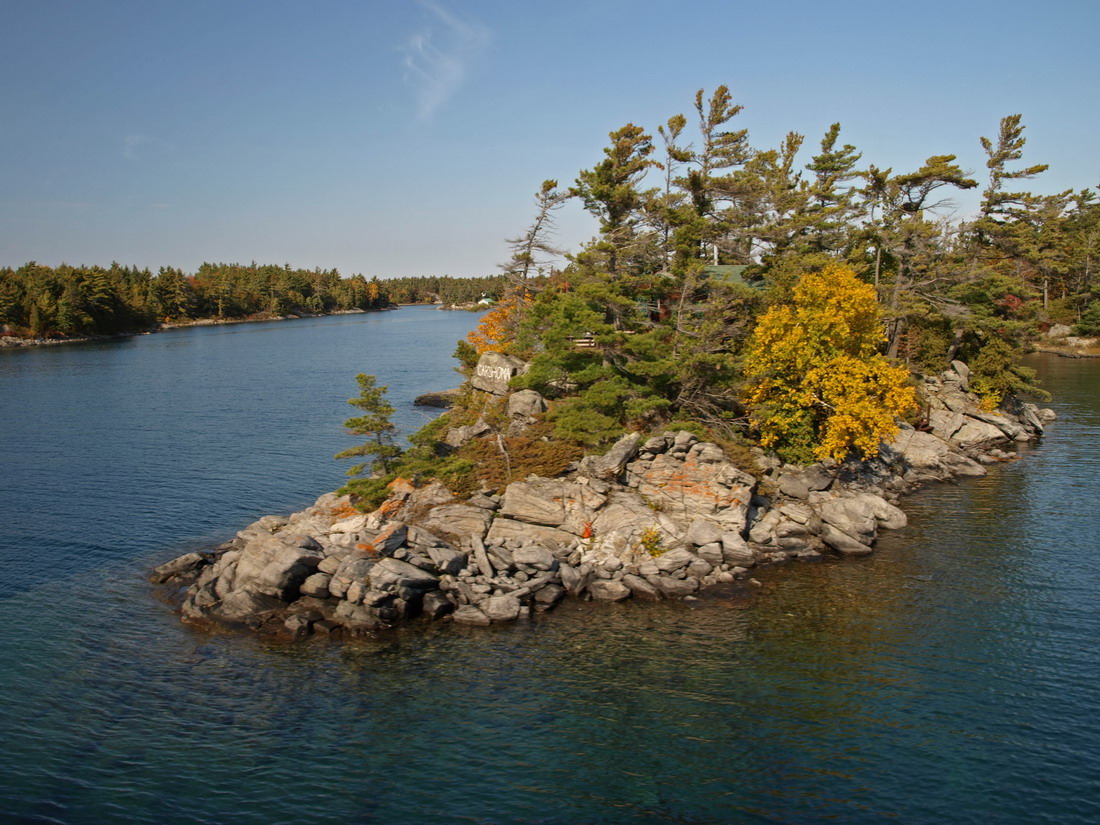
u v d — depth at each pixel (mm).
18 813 20234
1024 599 33562
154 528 44938
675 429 46938
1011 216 81562
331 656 29766
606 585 35344
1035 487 51094
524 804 20781
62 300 185375
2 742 23734
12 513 47438
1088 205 157125
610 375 49469
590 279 54000
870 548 40594
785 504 44406
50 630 31766
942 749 22953
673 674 28062
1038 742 23188
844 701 25875
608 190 52812
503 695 26750
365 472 55469
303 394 96812
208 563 38656
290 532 39719
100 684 27469
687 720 24938
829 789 21219
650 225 61625
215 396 95125
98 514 47406
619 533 38688
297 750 23484
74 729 24547
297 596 34125
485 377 54969
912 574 37062
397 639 31266
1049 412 74250
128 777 22000
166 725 24875
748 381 49844
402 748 23547
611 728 24562
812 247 74562
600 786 21547
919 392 64250
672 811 20391
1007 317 80312
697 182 62031
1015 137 79250
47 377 115062
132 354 152250
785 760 22641
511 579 35375
